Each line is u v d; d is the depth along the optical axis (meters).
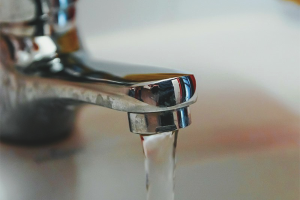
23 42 0.44
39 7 0.43
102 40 0.57
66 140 0.51
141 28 0.58
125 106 0.38
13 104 0.46
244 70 0.62
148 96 0.37
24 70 0.44
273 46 0.63
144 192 0.49
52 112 0.47
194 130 0.58
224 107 0.60
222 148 0.56
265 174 0.53
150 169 0.40
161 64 0.60
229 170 0.53
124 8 0.57
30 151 0.50
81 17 0.55
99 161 0.51
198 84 0.60
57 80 0.42
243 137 0.58
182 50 0.60
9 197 0.47
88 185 0.49
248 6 0.62
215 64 0.61
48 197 0.47
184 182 0.51
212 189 0.50
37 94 0.44
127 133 0.55
